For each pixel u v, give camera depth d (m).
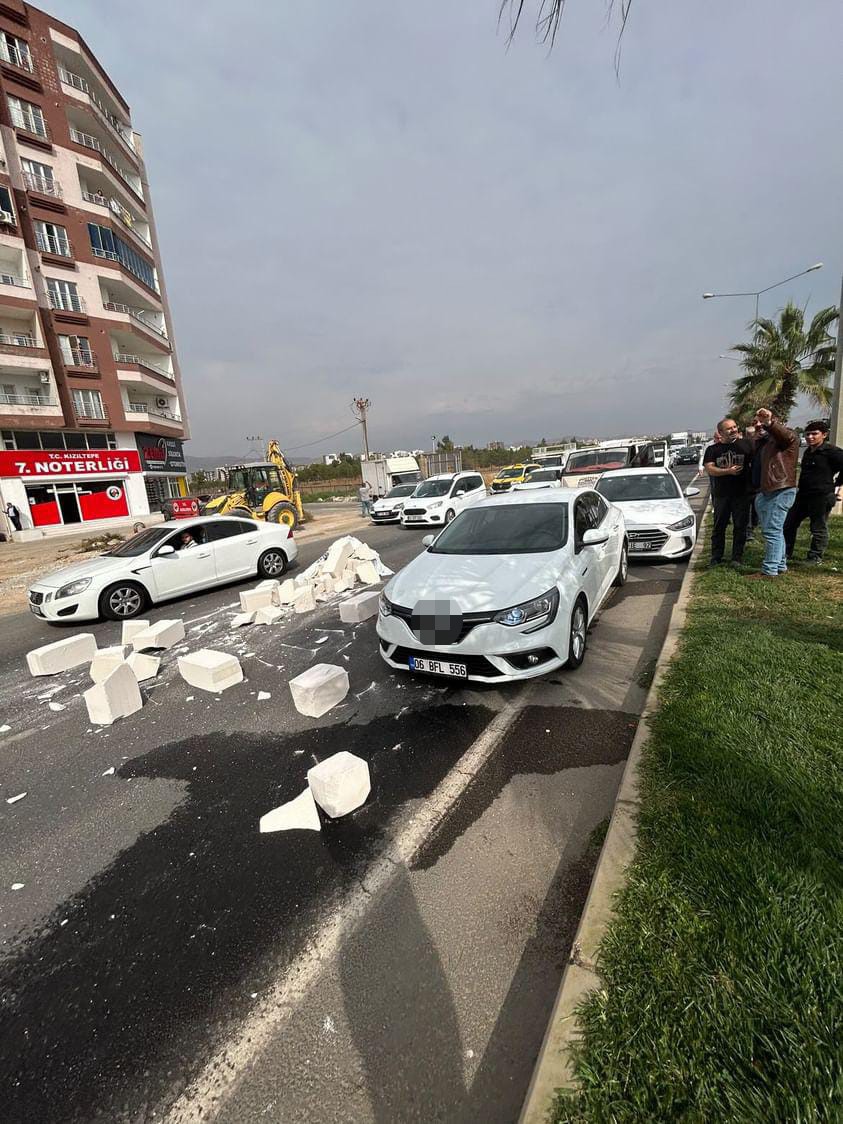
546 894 2.24
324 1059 1.69
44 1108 1.65
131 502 30.41
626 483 8.98
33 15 26.50
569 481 14.12
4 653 6.67
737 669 3.50
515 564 4.30
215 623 7.02
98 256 29.16
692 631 4.41
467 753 3.37
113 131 31.62
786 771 2.44
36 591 7.45
